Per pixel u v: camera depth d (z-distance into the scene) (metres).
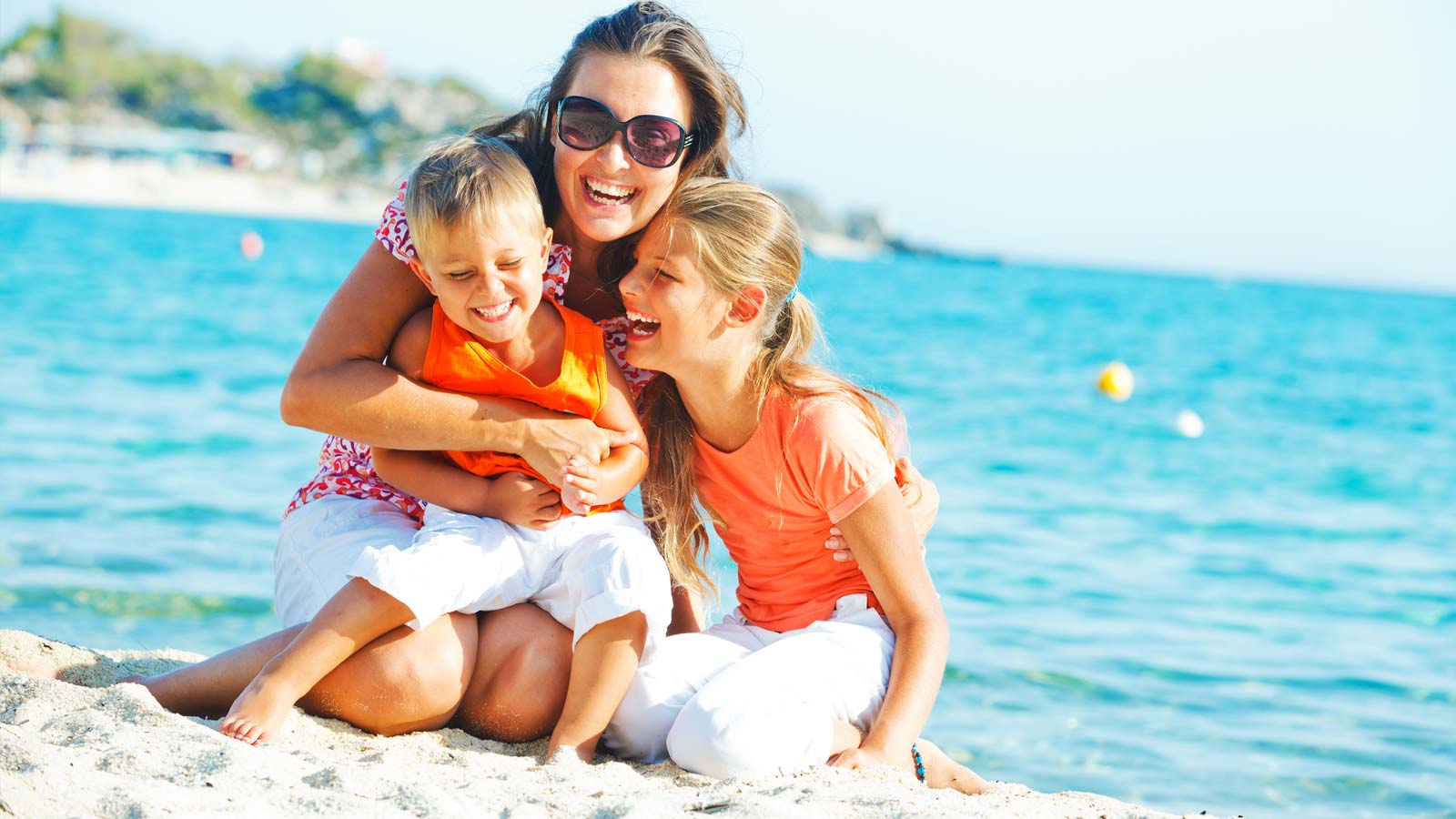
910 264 100.44
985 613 7.08
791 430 3.30
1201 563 8.63
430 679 2.98
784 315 3.41
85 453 9.59
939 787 3.25
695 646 3.21
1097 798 3.11
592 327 3.35
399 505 3.44
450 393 3.17
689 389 3.38
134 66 112.44
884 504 3.26
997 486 11.22
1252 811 4.67
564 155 3.32
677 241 3.21
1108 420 15.77
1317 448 14.62
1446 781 5.00
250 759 2.48
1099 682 6.00
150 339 17.14
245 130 115.44
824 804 2.51
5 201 70.56
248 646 3.12
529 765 2.80
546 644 3.10
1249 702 5.82
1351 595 7.93
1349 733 5.48
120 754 2.45
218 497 8.46
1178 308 46.94
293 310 22.22
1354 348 31.41
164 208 85.12
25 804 2.09
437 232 3.03
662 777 2.86
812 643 3.18
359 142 121.38
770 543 3.44
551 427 3.17
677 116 3.37
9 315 18.70
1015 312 36.75
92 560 6.87
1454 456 14.31
